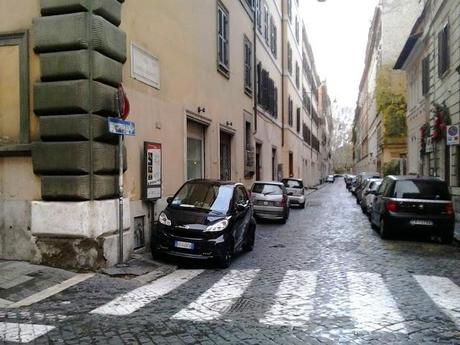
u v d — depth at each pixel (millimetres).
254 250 11555
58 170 8547
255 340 5195
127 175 9859
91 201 8531
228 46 18703
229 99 18922
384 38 43188
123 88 9719
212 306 6562
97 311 6262
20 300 6766
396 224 13102
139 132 10492
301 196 25516
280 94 34719
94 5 8602
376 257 10625
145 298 6969
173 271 8977
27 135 8789
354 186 38344
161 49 11781
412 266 9594
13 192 8891
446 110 19453
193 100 14336
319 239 13516
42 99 8617
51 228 8555
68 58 8523
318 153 76938
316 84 72625
